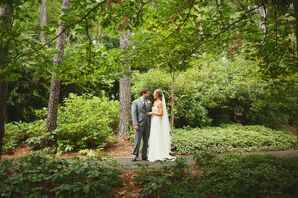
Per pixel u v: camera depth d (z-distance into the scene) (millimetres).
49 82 17406
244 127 16953
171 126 14617
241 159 8148
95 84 19625
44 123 14227
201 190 6043
